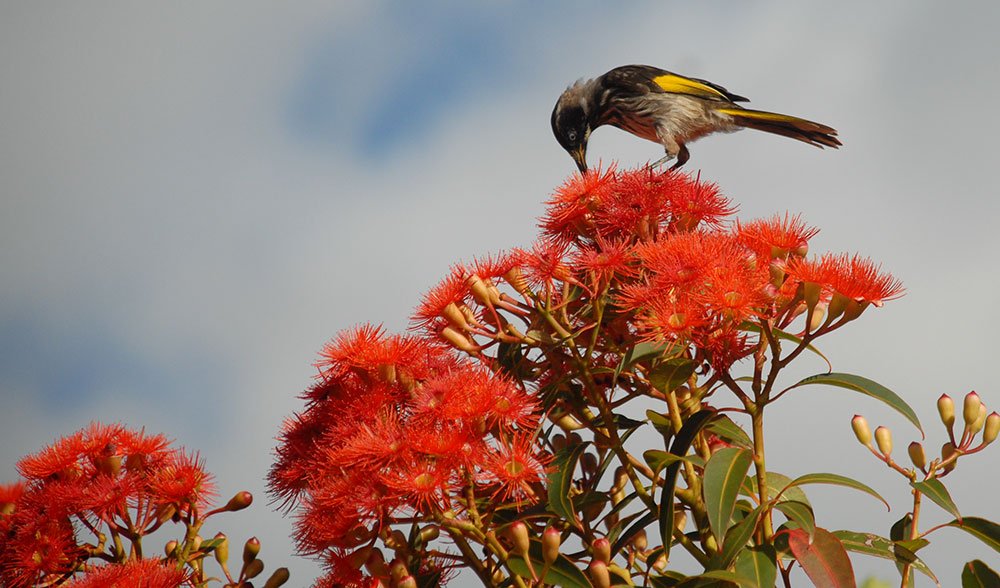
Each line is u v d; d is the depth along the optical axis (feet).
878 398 17.93
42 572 18.45
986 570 18.37
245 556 19.30
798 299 17.39
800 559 16.33
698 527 18.21
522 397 16.70
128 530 18.48
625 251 18.54
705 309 16.80
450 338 18.76
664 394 18.69
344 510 15.87
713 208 19.34
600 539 15.52
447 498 15.80
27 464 18.94
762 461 17.29
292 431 18.56
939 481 17.94
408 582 16.11
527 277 19.08
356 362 17.63
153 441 19.35
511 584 16.96
